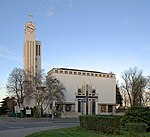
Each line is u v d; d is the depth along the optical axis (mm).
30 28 108250
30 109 66188
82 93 91188
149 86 87188
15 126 31875
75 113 85125
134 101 88750
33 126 31406
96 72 95688
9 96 80750
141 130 18438
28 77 70125
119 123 18844
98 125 19062
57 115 70625
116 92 105500
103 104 95500
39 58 108938
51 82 69062
